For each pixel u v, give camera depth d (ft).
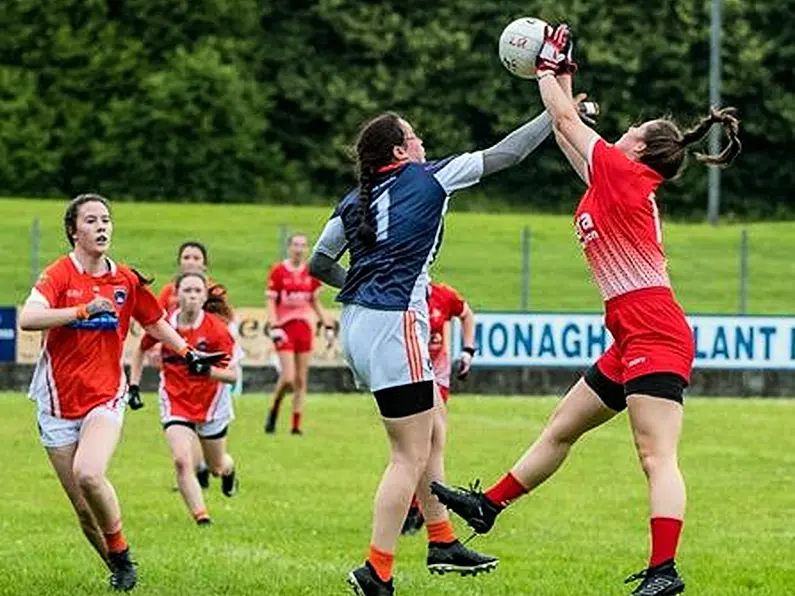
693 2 390.42
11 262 256.32
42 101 379.35
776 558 81.00
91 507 66.95
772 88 395.96
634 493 107.14
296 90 390.42
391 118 61.93
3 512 96.43
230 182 382.83
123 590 67.77
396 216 60.59
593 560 79.77
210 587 68.39
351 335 61.11
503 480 63.52
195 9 386.93
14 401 172.04
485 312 191.83
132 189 380.17
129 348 181.88
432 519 65.82
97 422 67.62
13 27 378.53
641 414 59.31
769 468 121.70
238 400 178.91
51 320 66.03
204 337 95.25
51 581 69.97
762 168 401.08
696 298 247.29
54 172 376.68
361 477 114.42
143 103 379.55
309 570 73.36
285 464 121.60
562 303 242.78
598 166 60.54
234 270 258.57
